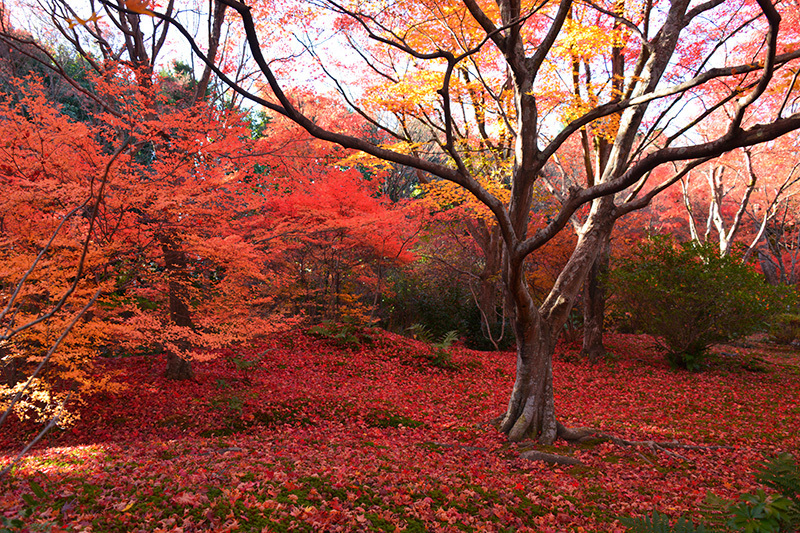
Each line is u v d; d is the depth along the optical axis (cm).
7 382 725
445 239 2269
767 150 1587
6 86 1198
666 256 1373
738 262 1335
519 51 608
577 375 1341
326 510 397
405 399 1025
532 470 632
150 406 862
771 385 1208
